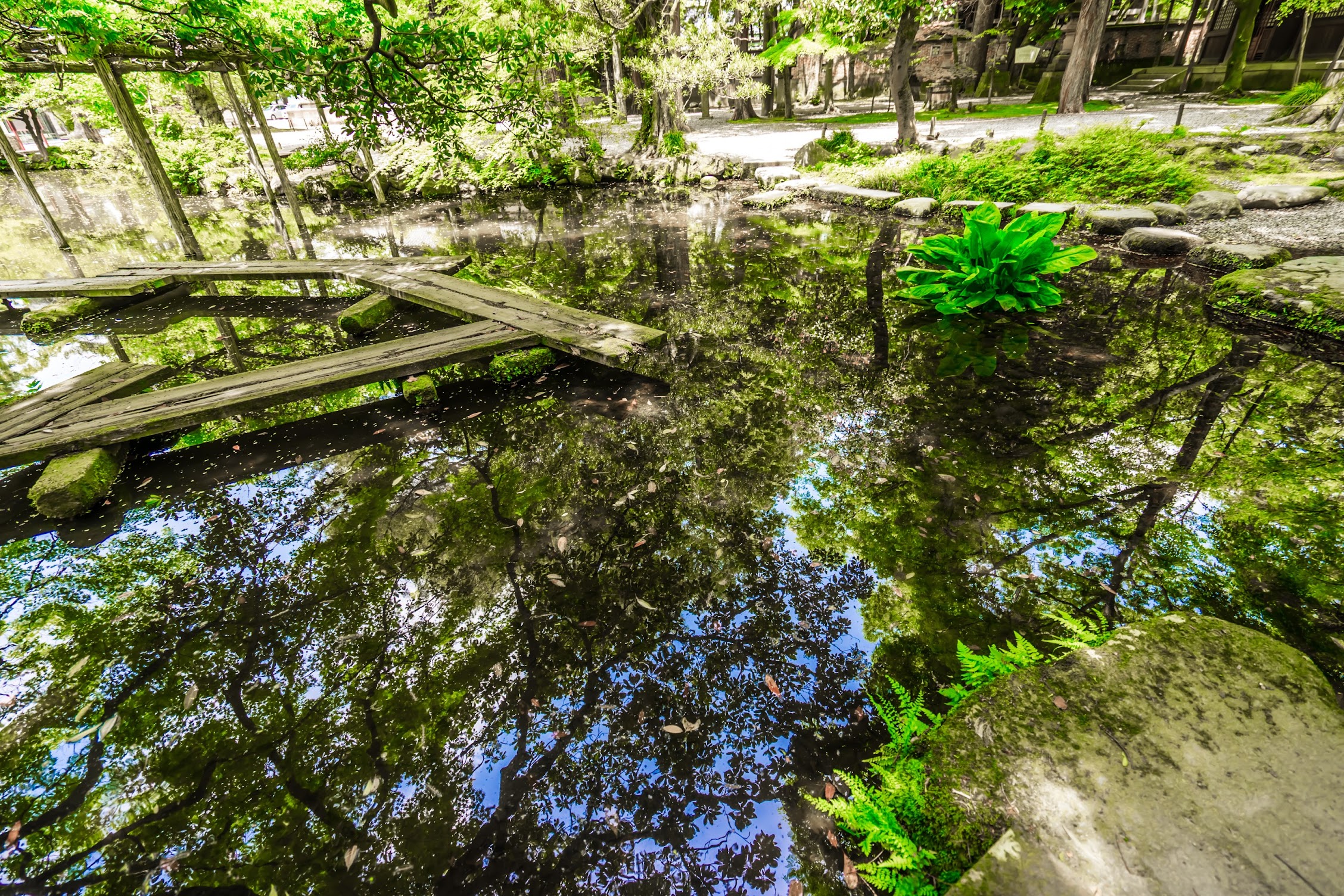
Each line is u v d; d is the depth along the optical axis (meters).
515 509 3.10
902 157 10.58
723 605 2.46
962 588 2.42
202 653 2.34
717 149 14.67
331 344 5.56
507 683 2.17
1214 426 3.33
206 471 3.54
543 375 4.55
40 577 2.77
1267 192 6.86
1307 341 4.26
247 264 7.84
